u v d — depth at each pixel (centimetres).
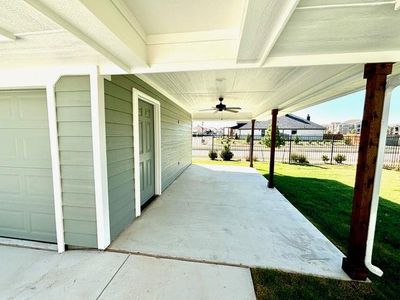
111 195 265
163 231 299
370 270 205
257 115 787
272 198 459
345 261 217
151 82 369
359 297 184
